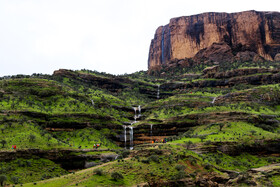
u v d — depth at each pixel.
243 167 95.56
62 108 140.75
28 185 68.12
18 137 97.06
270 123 130.75
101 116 145.25
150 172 71.38
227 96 169.00
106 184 63.28
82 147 112.12
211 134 120.31
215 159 94.62
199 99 178.00
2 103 122.56
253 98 157.12
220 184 76.81
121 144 141.38
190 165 80.12
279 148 108.06
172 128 146.12
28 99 139.88
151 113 178.00
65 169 98.00
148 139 146.12
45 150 95.88
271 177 81.38
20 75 188.25
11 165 83.94
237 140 108.75
